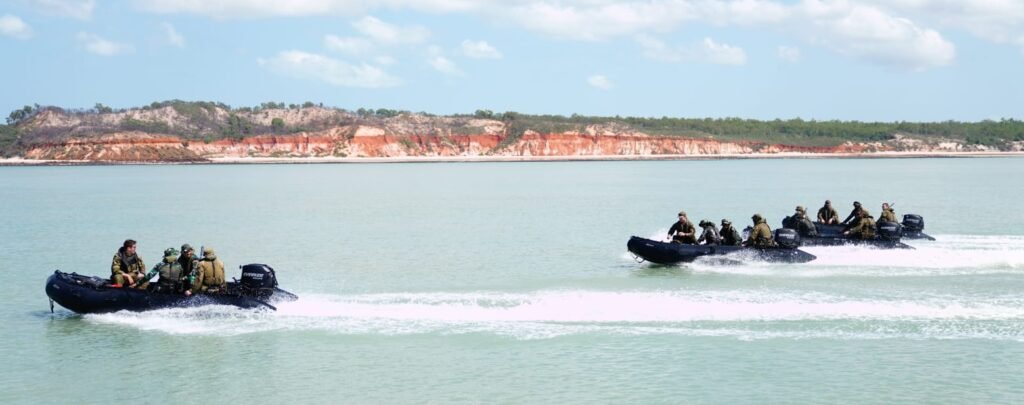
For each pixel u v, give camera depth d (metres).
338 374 18.81
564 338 21.09
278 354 20.17
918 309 23.33
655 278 28.98
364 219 56.88
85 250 40.59
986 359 19.08
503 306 24.50
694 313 23.20
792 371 18.55
